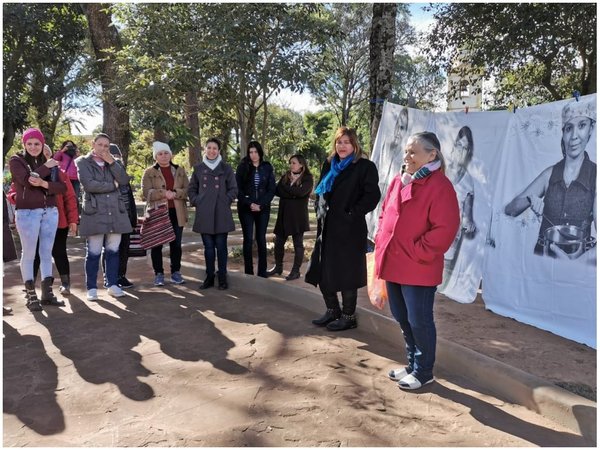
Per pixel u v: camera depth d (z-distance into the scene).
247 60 8.05
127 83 9.10
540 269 4.88
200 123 15.18
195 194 6.36
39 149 5.46
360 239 4.68
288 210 6.76
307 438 2.96
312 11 9.15
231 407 3.33
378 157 7.47
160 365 4.03
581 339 4.40
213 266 6.54
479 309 5.46
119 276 6.54
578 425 3.02
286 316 5.34
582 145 4.54
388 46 7.48
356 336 4.72
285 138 30.83
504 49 9.41
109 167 5.93
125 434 3.00
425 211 3.41
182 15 9.01
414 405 3.38
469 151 5.84
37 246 5.88
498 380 3.55
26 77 23.03
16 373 3.87
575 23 8.81
